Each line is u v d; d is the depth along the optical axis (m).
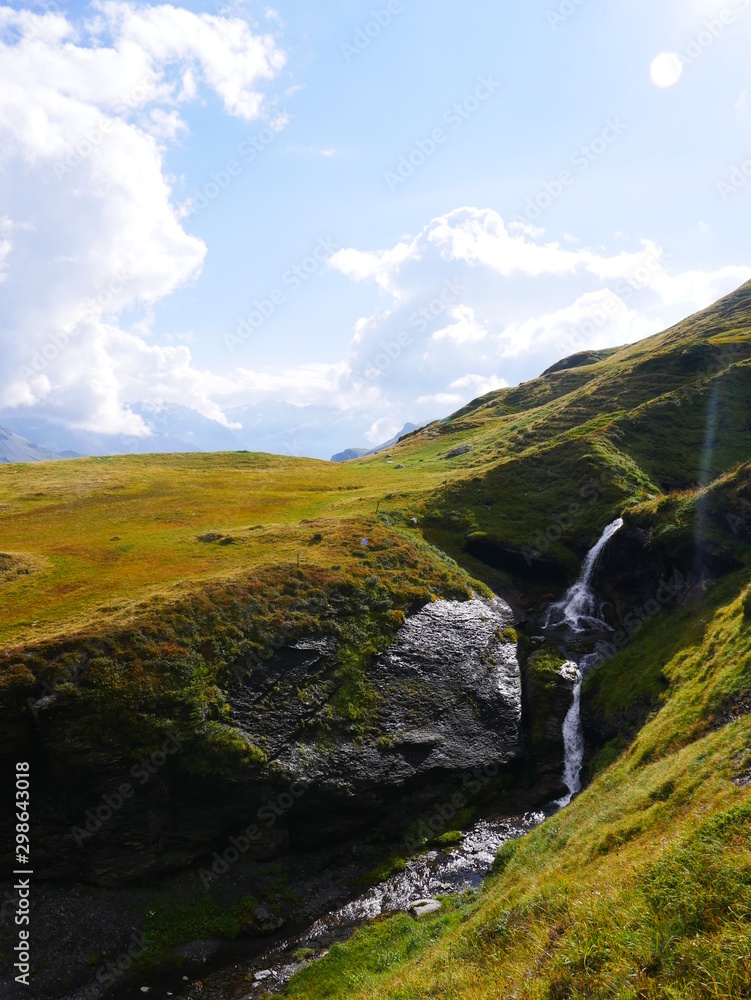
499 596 63.09
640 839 20.92
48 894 33.91
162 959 32.00
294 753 40.16
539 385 154.12
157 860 36.09
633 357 136.50
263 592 50.00
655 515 57.16
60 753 35.28
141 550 61.38
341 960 29.39
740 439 78.88
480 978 17.47
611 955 14.02
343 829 40.03
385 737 43.47
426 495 78.50
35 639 40.53
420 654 50.16
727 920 13.12
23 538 66.00
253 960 32.16
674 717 32.66
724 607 43.84
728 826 16.30
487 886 30.14
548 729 47.72
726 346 102.81
